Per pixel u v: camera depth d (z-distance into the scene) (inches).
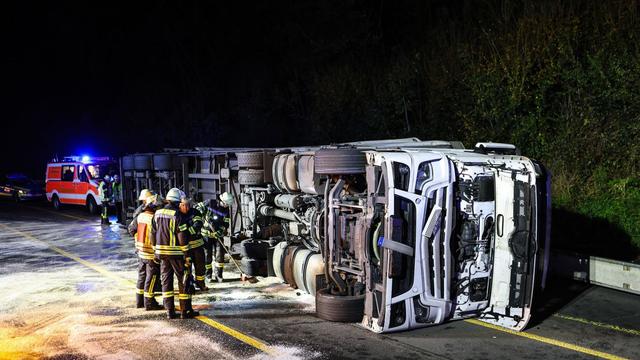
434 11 751.7
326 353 229.9
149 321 278.2
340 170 263.0
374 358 223.8
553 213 427.8
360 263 253.9
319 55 842.8
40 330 268.7
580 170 444.1
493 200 257.3
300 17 921.5
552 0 486.3
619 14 447.5
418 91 620.7
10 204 944.3
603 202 413.4
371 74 709.9
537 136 471.8
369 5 827.4
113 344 246.7
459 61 555.8
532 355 225.5
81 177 776.9
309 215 319.0
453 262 252.1
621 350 230.5
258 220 373.4
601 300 300.5
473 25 596.4
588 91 450.6
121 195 633.0
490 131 497.4
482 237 256.1
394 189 238.1
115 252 474.3
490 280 259.4
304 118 832.9
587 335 248.7
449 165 247.9
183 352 235.0
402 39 795.4
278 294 322.7
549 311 283.4
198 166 475.5
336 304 261.7
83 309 302.4
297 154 328.5
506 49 492.4
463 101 535.2
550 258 352.5
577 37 467.2
